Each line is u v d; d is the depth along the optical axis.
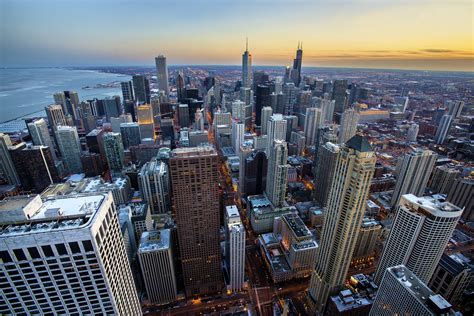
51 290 93.38
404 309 163.75
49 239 84.31
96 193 104.69
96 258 91.25
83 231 85.44
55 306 97.06
